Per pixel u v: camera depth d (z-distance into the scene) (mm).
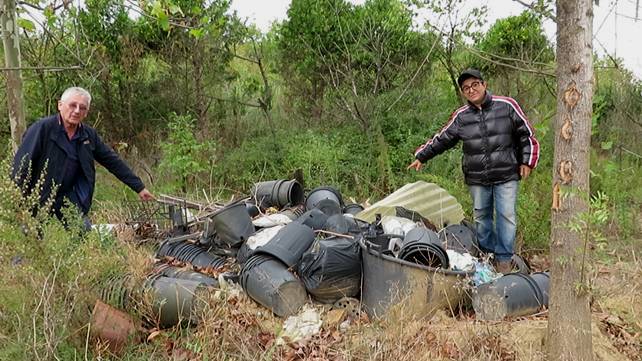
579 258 2930
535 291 3811
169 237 4977
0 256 3213
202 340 3434
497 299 3682
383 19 8641
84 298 3514
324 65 8844
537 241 5746
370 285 3803
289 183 5617
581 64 2750
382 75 8562
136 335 3551
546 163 6477
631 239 5633
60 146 4402
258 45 10656
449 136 5051
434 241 3850
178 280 3791
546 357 3184
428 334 3428
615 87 8609
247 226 4629
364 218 4906
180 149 7121
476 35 7922
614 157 7004
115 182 7301
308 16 8758
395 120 8102
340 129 8445
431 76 9125
